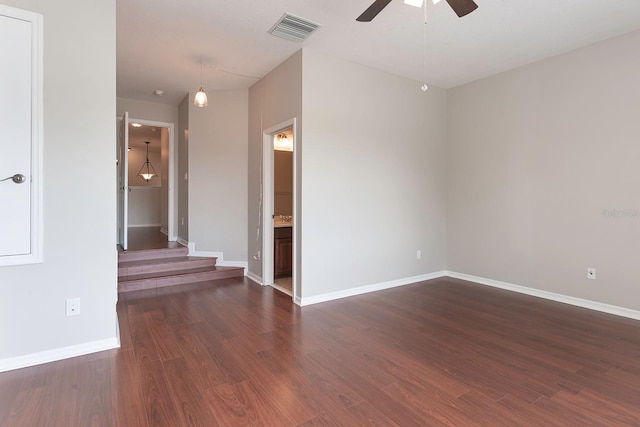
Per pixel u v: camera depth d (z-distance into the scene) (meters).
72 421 1.76
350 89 4.03
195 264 4.93
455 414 1.85
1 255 2.21
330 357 2.50
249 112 5.01
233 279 4.85
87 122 2.48
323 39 3.46
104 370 2.28
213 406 1.90
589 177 3.60
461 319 3.30
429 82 4.75
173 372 2.26
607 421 1.79
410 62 4.05
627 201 3.35
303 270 3.72
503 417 1.82
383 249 4.43
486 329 3.06
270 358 2.48
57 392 2.02
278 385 2.12
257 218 4.77
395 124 4.48
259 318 3.31
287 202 5.70
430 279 4.95
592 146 3.57
